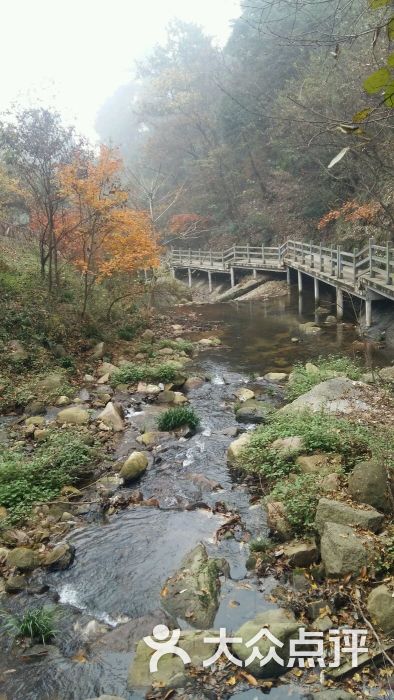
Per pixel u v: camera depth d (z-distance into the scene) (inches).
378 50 426.0
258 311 778.8
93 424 327.0
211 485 249.4
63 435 296.5
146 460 275.3
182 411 327.6
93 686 141.3
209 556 196.2
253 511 225.8
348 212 753.0
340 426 261.0
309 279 890.1
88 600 177.9
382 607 150.6
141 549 205.2
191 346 550.9
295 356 494.3
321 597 164.4
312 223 938.1
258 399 376.2
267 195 1133.7
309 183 903.7
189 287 1113.4
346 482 215.5
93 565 196.2
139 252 521.7
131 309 644.1
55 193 491.5
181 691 136.9
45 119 466.0
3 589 183.3
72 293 557.0
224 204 1278.3
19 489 240.8
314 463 235.1
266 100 986.1
